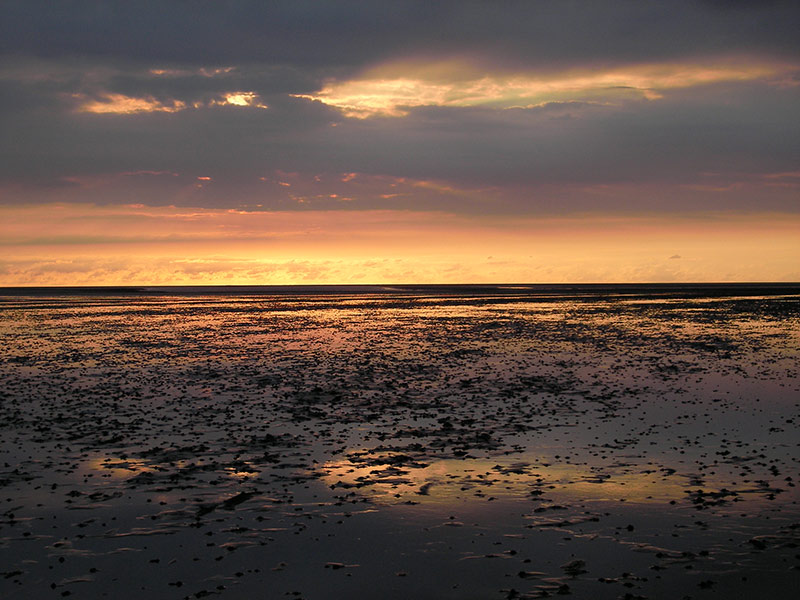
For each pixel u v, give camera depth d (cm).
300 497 1420
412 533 1227
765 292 15050
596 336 4891
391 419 2169
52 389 2739
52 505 1372
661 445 1806
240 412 2286
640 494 1417
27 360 3656
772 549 1140
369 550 1156
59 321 6775
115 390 2711
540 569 1080
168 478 1548
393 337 4944
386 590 1021
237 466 1642
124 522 1283
